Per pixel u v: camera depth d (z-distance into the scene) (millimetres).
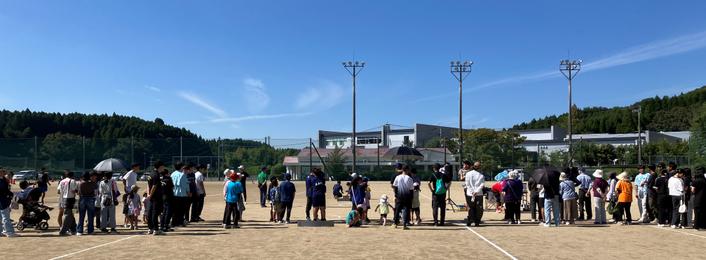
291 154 61406
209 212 22531
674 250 12125
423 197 32438
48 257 11219
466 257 11125
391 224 17531
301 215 21422
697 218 15867
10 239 14086
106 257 11188
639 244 13023
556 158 67000
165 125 131125
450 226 16938
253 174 57625
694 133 58000
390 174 60625
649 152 81312
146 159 57188
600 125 147750
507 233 15133
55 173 54281
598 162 81750
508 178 17891
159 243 13227
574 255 11414
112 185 15633
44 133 106312
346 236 14500
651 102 167750
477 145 70875
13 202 15922
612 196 18125
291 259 10914
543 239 13875
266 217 20234
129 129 114000
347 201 29625
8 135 96062
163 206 15281
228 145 58312
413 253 11625
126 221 16906
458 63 52125
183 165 17391
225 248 12383
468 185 17062
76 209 20109
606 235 14664
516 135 74188
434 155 75000
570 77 51875
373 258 11008
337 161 61500
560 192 17516
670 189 16328
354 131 50469
